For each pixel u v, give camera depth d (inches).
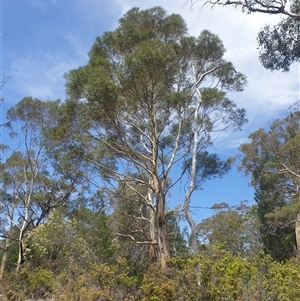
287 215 811.4
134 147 604.4
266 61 389.7
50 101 884.6
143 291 283.9
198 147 637.3
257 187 964.6
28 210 866.1
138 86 409.1
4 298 446.3
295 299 221.5
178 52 557.9
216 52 588.4
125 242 719.7
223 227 1110.4
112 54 522.9
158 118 526.0
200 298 232.5
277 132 860.6
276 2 331.0
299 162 828.6
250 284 229.9
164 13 555.5
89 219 751.1
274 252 983.6
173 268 268.8
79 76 437.1
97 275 331.0
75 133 500.4
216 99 586.6
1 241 1151.6
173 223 822.5
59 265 693.9
